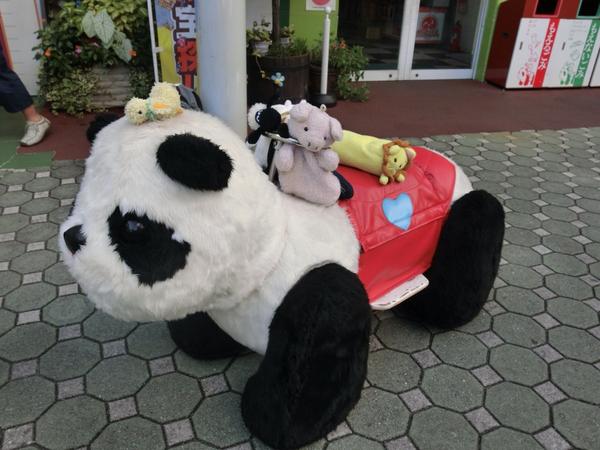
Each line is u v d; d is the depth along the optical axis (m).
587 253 3.95
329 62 7.23
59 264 3.58
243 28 2.71
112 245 1.72
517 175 5.34
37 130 5.47
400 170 2.57
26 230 3.98
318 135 2.06
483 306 3.12
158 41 4.66
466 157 5.75
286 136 2.18
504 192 4.95
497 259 2.88
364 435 2.40
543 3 7.90
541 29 8.04
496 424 2.48
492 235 2.75
